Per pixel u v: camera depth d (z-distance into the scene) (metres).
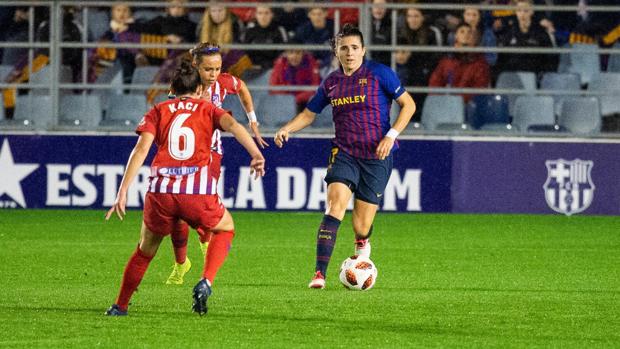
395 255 36.38
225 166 48.50
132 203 48.97
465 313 25.02
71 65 50.47
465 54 49.50
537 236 41.88
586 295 28.09
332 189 28.62
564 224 45.59
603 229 44.16
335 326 23.14
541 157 48.22
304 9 49.75
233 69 49.69
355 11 49.38
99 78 50.56
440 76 49.50
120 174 48.97
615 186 48.16
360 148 28.78
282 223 45.22
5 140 49.09
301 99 50.22
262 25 49.28
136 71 50.53
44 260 34.47
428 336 22.11
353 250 38.22
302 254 36.50
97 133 48.88
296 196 48.53
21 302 26.00
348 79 28.81
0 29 50.53
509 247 38.69
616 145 48.09
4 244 38.44
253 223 45.16
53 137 49.00
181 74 23.22
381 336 22.05
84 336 21.62
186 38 50.09
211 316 24.14
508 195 48.34
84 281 30.12
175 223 23.39
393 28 49.25
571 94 49.41
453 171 48.34
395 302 26.53
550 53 50.12
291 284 29.78
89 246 38.16
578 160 48.19
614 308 25.97
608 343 21.64
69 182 49.06
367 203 29.16
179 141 22.88
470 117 50.06
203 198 22.92
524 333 22.61
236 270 32.62
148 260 23.66
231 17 49.53
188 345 20.91
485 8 48.81
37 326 22.66
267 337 21.80
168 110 23.03
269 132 49.50
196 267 33.44
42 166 49.09
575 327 23.39
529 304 26.47
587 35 49.97
